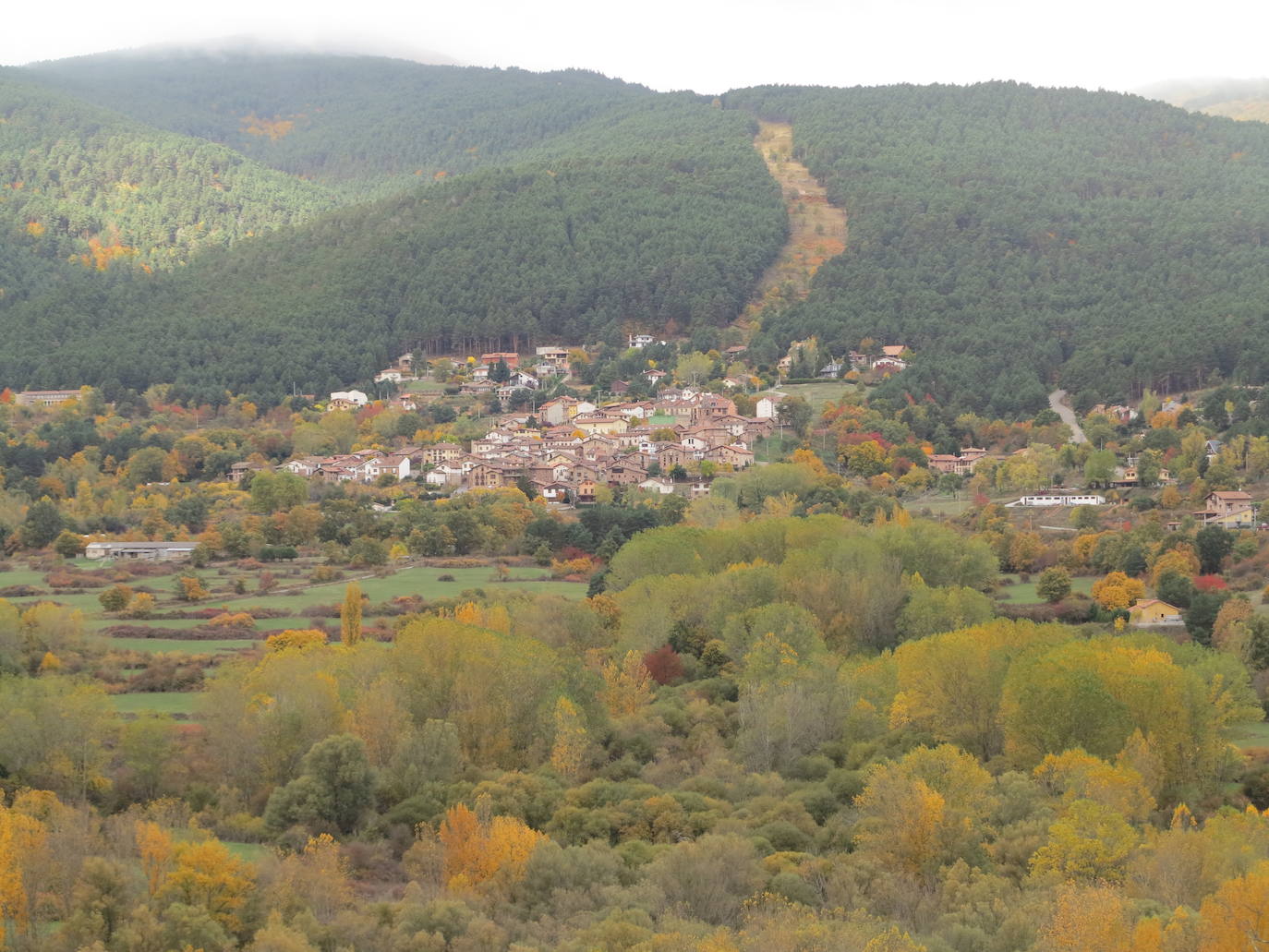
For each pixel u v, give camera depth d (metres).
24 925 74.69
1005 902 81.25
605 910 80.38
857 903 82.56
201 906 75.06
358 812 102.19
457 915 78.31
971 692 122.62
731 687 141.88
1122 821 89.25
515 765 116.44
